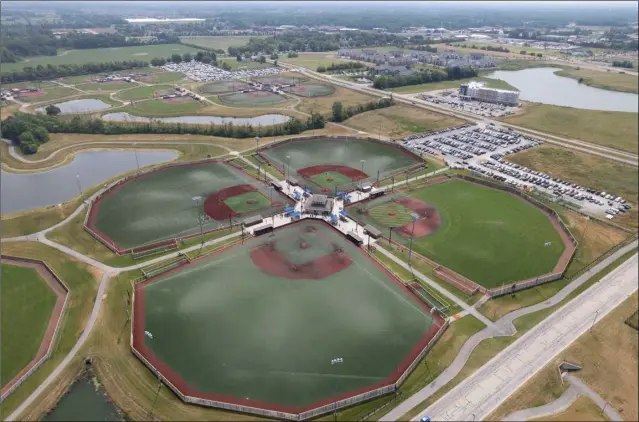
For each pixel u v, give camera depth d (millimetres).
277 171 172250
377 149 197875
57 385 80000
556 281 109688
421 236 128250
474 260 117312
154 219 136375
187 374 82938
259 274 111375
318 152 193125
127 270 112188
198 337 91375
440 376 82562
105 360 85375
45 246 122125
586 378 81812
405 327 94688
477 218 138000
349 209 143375
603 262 117125
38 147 199375
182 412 75812
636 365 84562
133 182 161500
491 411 75500
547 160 187625
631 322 94812
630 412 75438
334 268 114125
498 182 163875
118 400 77500
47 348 87688
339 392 79812
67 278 108562
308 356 87062
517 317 97312
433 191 156500
